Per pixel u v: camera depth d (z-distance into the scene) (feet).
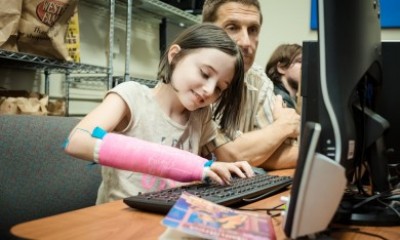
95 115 2.50
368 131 1.96
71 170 3.01
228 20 4.35
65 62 5.38
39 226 1.51
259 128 4.25
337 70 1.51
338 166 1.36
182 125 3.17
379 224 1.79
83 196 3.07
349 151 1.52
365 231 1.69
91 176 3.17
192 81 2.71
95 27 7.08
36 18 4.66
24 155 2.70
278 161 3.97
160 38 8.11
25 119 2.82
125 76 6.86
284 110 4.24
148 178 2.80
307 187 1.32
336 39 1.52
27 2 4.56
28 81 5.99
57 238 1.36
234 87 3.02
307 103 1.86
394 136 2.28
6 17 4.35
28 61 5.09
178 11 7.81
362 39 1.66
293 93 6.30
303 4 8.54
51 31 4.85
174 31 8.18
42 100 5.23
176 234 1.35
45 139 2.87
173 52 2.91
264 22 8.83
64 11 4.93
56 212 2.84
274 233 1.40
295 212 1.33
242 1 4.33
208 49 2.70
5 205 2.52
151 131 2.98
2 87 5.53
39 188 2.75
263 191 2.31
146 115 2.96
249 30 4.46
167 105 3.09
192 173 2.12
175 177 2.10
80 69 6.04
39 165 2.78
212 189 2.19
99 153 2.04
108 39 7.38
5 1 4.30
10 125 2.68
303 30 8.56
